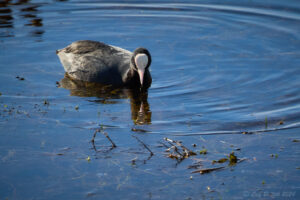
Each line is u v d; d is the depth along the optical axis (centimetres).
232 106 1259
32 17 1991
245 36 1798
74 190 862
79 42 1608
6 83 1427
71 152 1000
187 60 1619
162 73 1529
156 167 944
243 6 2081
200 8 2097
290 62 1561
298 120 1156
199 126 1138
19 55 1661
